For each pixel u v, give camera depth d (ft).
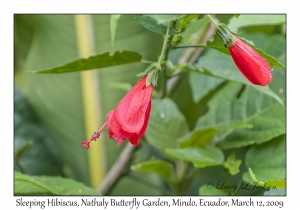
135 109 1.57
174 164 2.14
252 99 1.95
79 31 2.24
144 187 2.20
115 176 2.04
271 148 1.80
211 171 2.17
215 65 1.83
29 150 2.22
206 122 2.00
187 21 1.64
